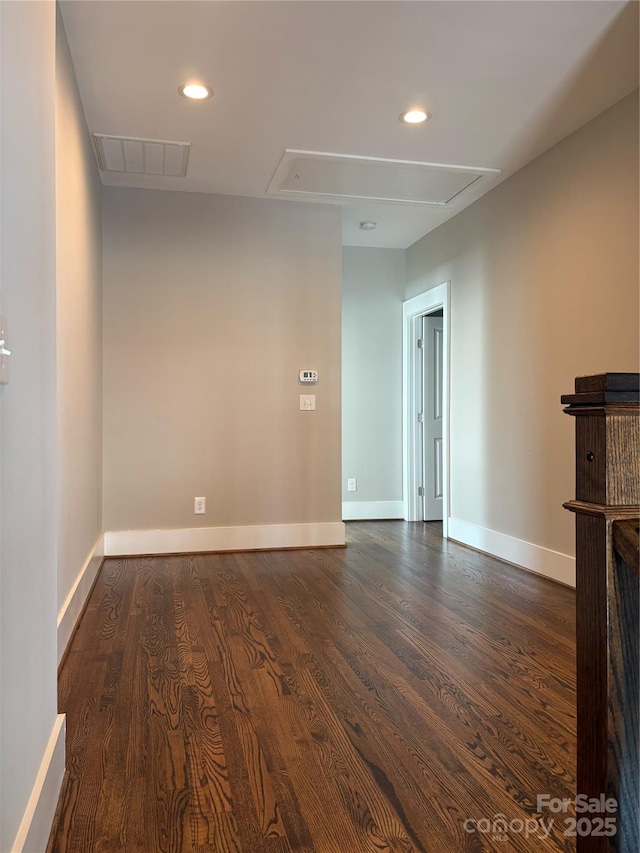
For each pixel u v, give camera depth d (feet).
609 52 9.04
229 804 5.08
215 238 14.89
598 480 3.26
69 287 8.76
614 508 3.21
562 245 11.92
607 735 3.20
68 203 8.69
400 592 11.37
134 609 10.30
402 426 19.86
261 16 8.15
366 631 9.25
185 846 4.57
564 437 11.91
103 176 13.67
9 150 3.75
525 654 8.36
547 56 9.13
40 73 4.83
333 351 15.62
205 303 14.85
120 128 11.30
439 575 12.64
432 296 17.53
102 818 4.89
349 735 6.22
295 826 4.81
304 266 15.42
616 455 3.22
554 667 7.91
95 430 12.58
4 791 3.49
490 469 14.56
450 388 16.51
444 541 16.28
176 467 14.69
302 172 13.37
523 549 13.19
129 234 14.42
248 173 13.51
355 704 6.89
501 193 13.99
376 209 15.87
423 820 4.89
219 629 9.34
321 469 15.53
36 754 4.42
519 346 13.34
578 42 8.79
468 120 11.07
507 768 5.64
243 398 15.08
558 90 10.11
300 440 15.42
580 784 3.38
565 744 6.06
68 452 8.66
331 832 4.74
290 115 10.87
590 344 11.18
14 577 3.78
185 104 10.46
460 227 15.99
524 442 13.20
